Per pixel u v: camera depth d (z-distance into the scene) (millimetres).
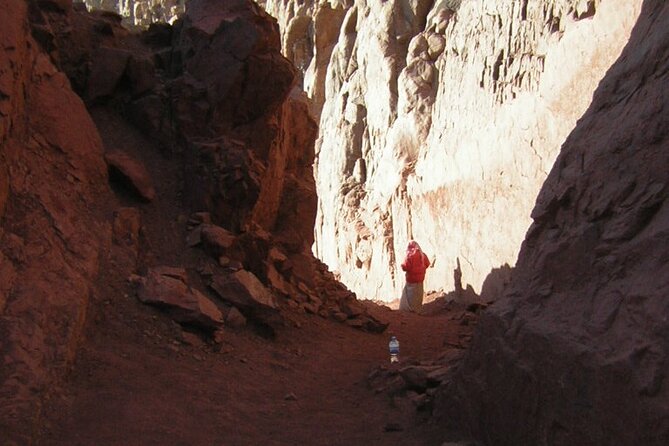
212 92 9172
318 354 7930
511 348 4465
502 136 11859
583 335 3789
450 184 14500
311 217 10852
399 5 19719
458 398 5180
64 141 7684
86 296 6324
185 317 7031
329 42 26031
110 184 8359
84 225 7250
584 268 4141
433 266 15633
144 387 5773
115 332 6555
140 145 9141
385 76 19516
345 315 9703
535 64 10898
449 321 11398
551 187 4840
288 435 5363
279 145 10117
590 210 4262
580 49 9273
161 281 7254
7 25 6812
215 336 7105
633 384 3244
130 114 9320
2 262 5867
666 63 4184
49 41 8461
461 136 14039
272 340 7875
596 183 4301
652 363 3193
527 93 11070
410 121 17703
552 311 4258
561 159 4906
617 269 3844
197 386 6082
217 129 9258
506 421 4449
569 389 3768
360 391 6695
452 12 17656
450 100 15344
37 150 7262
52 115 7668
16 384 4922
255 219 9570
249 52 9070
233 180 8664
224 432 5289
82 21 9719
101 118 9109
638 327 3430
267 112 9492
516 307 4609
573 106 9375
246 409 5844
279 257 9680
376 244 19484
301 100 12250
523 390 4258
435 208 15422
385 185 19078
